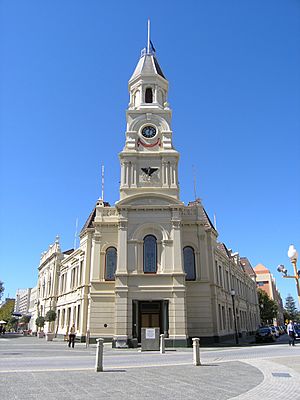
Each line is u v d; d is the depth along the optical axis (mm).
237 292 55406
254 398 10102
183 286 33875
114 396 10305
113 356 23719
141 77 43656
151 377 13898
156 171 38906
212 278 39250
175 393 10797
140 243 35656
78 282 44688
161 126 40938
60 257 59562
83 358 21953
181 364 18328
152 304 34969
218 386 11992
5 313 126812
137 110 41281
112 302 37219
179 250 35156
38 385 12031
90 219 46062
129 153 39156
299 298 14242
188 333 36469
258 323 75625
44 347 32719
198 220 39969
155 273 34656
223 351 27688
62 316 51719
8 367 17156
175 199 36562
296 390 11344
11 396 10258
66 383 12453
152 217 36281
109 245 39250
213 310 38281
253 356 22984
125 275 34031
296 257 14555
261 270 118125
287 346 32906
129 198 36562
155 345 28453
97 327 36594
